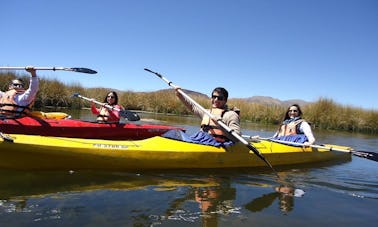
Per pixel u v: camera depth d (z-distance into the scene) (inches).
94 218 114.0
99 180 157.6
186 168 191.5
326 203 150.3
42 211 116.6
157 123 552.4
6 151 152.3
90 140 175.0
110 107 310.8
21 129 219.1
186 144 193.5
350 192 172.2
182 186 158.6
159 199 137.1
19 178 150.2
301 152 246.5
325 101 755.4
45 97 733.3
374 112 719.7
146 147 181.2
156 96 961.5
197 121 679.1
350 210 142.8
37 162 159.2
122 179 162.4
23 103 221.0
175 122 603.5
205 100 814.5
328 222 127.0
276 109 815.1
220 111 210.5
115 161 171.6
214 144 201.9
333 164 256.5
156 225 112.0
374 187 186.2
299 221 125.5
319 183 187.5
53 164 161.9
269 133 503.5
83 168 167.9
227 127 192.7
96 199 131.9
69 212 117.5
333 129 724.0
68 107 784.3
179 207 129.9
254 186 170.2
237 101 895.1
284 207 140.3
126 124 293.9
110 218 114.9
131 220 114.4
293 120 269.9
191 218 120.0
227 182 173.6
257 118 821.9
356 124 713.6
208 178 178.2
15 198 126.3
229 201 142.1
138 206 127.6
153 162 180.7
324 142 423.2
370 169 244.2
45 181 149.1
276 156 228.1
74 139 171.9
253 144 227.6
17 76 668.7
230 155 204.4
